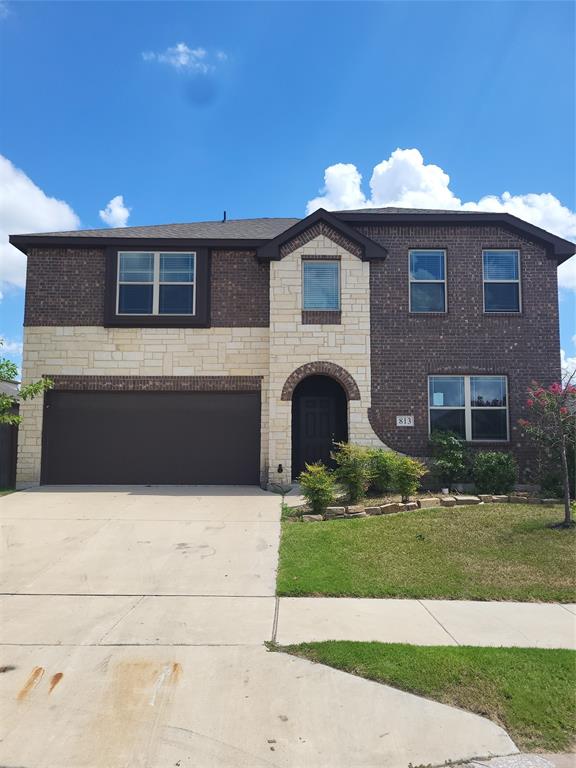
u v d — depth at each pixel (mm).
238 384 14156
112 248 14359
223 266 14516
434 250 14320
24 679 4516
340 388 14617
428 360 13828
